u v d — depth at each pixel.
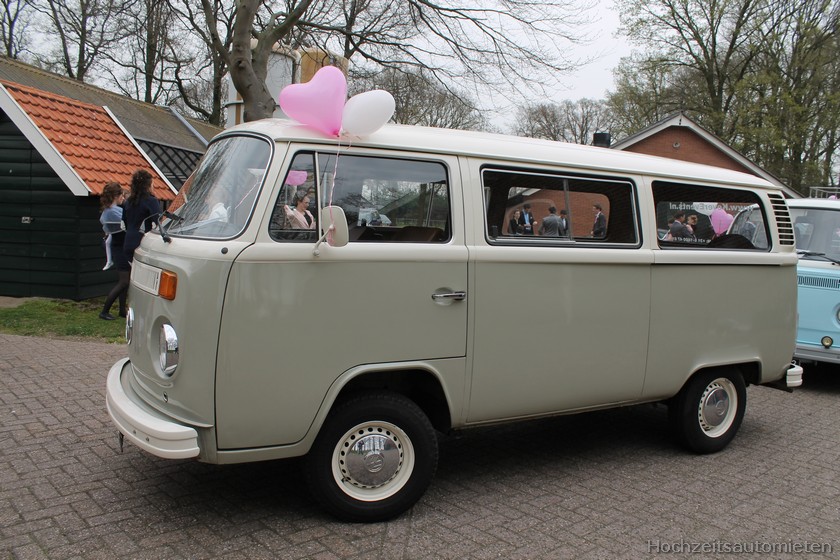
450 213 3.86
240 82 11.25
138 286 3.82
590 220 4.39
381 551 3.38
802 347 7.31
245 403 3.30
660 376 4.71
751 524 3.92
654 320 4.64
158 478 4.14
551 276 4.16
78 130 10.30
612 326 4.44
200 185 3.81
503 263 3.96
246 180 3.48
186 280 3.28
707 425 5.12
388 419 3.66
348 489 3.63
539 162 4.20
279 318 3.34
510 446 5.18
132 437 3.30
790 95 30.23
